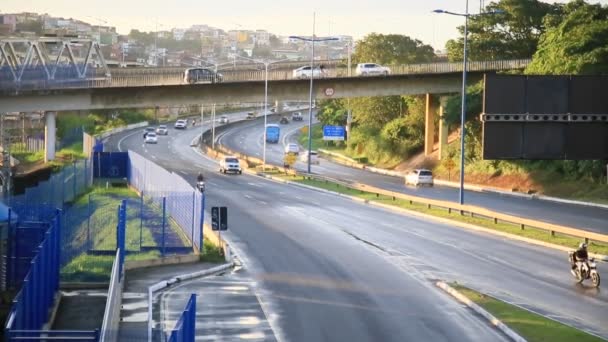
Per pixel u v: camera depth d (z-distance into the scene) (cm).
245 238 6400
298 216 7750
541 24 14438
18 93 11119
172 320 3962
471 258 5709
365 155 16062
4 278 4375
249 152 17050
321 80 12975
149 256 5406
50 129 12262
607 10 10788
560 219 7888
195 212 5797
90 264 5106
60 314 4019
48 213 5391
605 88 3625
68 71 13200
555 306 4331
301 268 5300
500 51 14438
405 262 5519
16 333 2864
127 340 3512
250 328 3881
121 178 10381
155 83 12462
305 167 14538
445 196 10125
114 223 6725
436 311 4234
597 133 3634
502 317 4009
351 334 3800
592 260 4950
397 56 18462
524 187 10694
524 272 5225
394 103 16250
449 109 12638
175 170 12738
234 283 4853
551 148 3628
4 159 9150
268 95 12862
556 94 3612
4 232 4397
